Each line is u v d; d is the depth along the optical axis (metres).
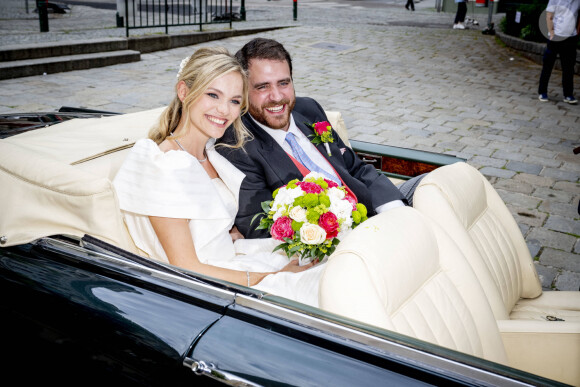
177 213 2.13
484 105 8.82
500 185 5.62
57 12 16.19
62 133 2.66
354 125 7.50
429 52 13.17
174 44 12.10
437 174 2.60
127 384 1.63
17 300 1.82
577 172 6.04
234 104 2.32
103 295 1.71
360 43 13.91
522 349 2.23
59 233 1.96
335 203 2.28
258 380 1.42
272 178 2.64
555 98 9.46
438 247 2.16
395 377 1.37
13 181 2.10
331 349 1.45
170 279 1.72
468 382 1.33
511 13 14.39
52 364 1.78
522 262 2.89
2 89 8.19
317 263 2.46
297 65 11.23
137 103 7.88
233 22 15.79
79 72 9.64
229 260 2.40
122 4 13.03
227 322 1.57
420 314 1.89
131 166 2.18
